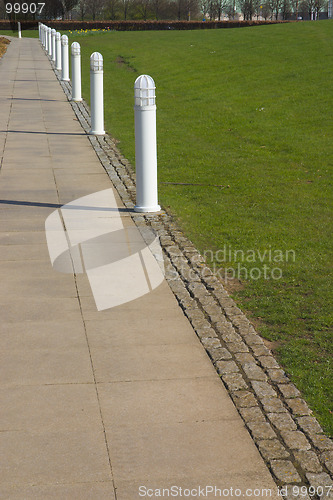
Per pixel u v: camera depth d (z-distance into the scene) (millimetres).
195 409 3816
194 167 10930
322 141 12547
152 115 7852
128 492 3098
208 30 37219
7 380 4082
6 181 9570
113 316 5082
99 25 53406
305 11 65062
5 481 3152
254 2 65812
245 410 3814
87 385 4047
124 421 3670
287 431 3621
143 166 7984
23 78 23172
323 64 20328
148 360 4395
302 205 8570
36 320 4969
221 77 20656
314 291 5742
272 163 11109
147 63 25844
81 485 3137
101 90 13281
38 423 3633
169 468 3279
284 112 15344
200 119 15406
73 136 13250
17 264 6180
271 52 23812
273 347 4711
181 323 5000
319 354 4598
